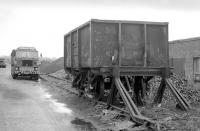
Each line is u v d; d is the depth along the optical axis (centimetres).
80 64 1313
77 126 851
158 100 1177
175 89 1103
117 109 1025
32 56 2884
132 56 1154
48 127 838
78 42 1319
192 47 2169
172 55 2420
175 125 775
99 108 1105
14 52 2936
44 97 1505
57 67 4062
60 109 1131
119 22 1128
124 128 803
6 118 957
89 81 1246
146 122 792
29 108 1154
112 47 1130
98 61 1114
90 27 1105
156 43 1180
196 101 1680
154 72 1168
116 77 1070
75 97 1459
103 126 850
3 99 1421
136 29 1159
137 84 1245
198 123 789
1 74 3809
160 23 1178
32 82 2508
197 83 2084
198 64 2119
